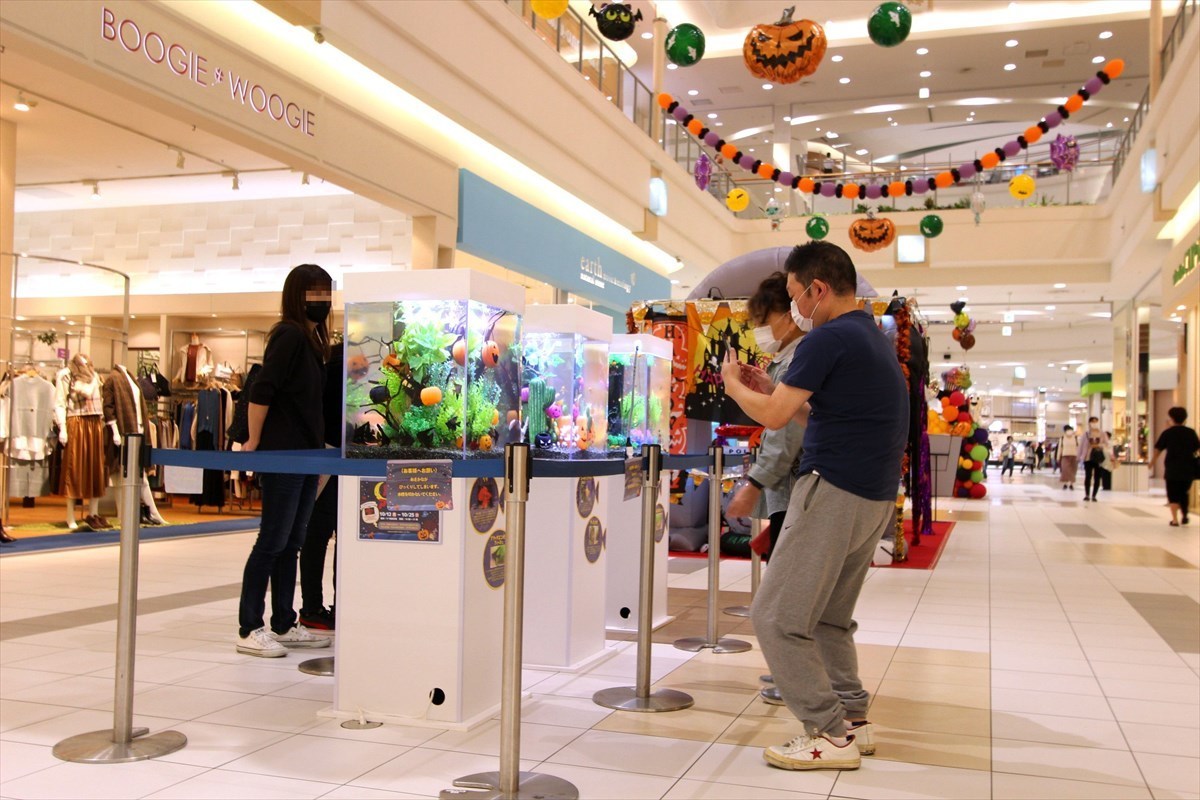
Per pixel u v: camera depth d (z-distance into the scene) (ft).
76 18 17.22
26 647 13.83
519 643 8.21
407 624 10.26
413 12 26.53
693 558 25.71
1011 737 10.21
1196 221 43.70
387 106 28.58
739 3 59.62
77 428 29.30
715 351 24.59
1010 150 29.17
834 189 31.17
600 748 9.57
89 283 40.98
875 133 77.46
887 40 19.81
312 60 25.04
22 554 24.11
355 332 9.61
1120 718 10.99
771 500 11.73
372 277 9.54
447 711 10.12
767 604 9.05
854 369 8.80
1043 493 66.59
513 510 8.21
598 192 42.19
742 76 64.75
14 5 15.96
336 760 9.04
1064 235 60.70
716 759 9.29
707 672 12.91
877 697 11.89
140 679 12.07
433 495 8.41
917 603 19.31
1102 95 68.49
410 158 28.78
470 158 33.81
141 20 18.79
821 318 9.40
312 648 14.06
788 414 8.82
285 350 13.28
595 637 13.75
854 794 8.38
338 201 38.29
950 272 64.54
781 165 69.72
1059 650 14.78
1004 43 59.16
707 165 40.01
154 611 16.83
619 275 47.50
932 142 79.05
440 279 9.35
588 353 12.29
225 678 12.14
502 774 8.16
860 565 9.38
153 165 34.06
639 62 62.39
